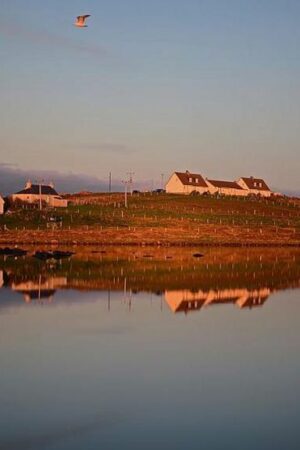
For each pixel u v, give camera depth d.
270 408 45.91
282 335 70.00
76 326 73.44
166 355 60.53
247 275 131.38
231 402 47.16
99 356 59.78
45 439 39.78
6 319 76.88
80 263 156.75
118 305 89.19
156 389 50.03
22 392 48.94
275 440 40.06
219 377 53.59
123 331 71.25
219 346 64.56
